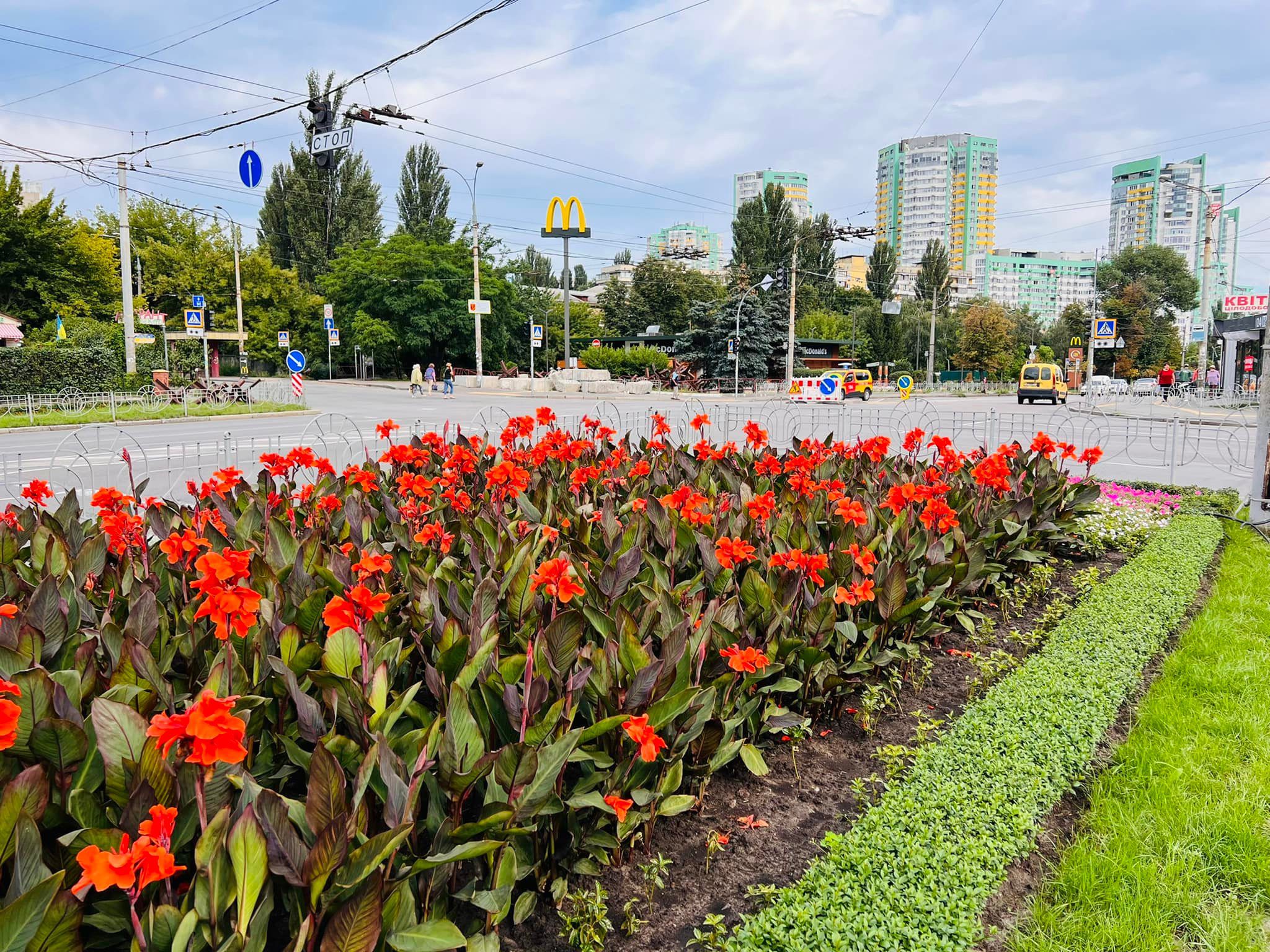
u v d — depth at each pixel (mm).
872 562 3896
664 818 3045
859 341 60000
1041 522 6285
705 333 47375
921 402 38062
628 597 3422
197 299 30281
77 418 20016
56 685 2074
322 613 2887
